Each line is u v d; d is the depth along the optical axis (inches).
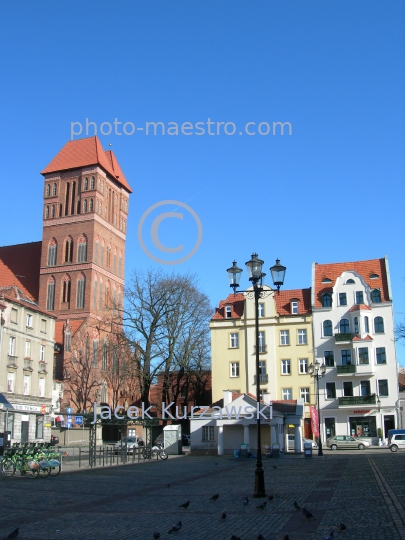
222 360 2810.0
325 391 2699.3
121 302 4190.5
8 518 622.2
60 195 4005.9
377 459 1551.4
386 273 2780.5
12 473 1128.2
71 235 3892.7
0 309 2324.1
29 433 2488.9
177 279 2559.1
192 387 2982.3
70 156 4069.9
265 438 1955.0
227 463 1563.7
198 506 703.1
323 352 2731.3
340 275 2810.0
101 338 3641.7
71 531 544.1
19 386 2428.6
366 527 526.6
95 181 3939.5
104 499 783.7
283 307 2834.6
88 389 3248.0
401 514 584.1
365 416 2615.7
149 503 739.4
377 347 2674.7
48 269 3870.6
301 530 528.1
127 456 1857.8
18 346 2443.4
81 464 1533.0
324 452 2142.0
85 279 3764.8
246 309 2829.7
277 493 812.6
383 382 2635.3
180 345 2549.2
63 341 3331.7
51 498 794.8
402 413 2719.0
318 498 746.2
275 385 2736.2
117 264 4170.8
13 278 3939.5
